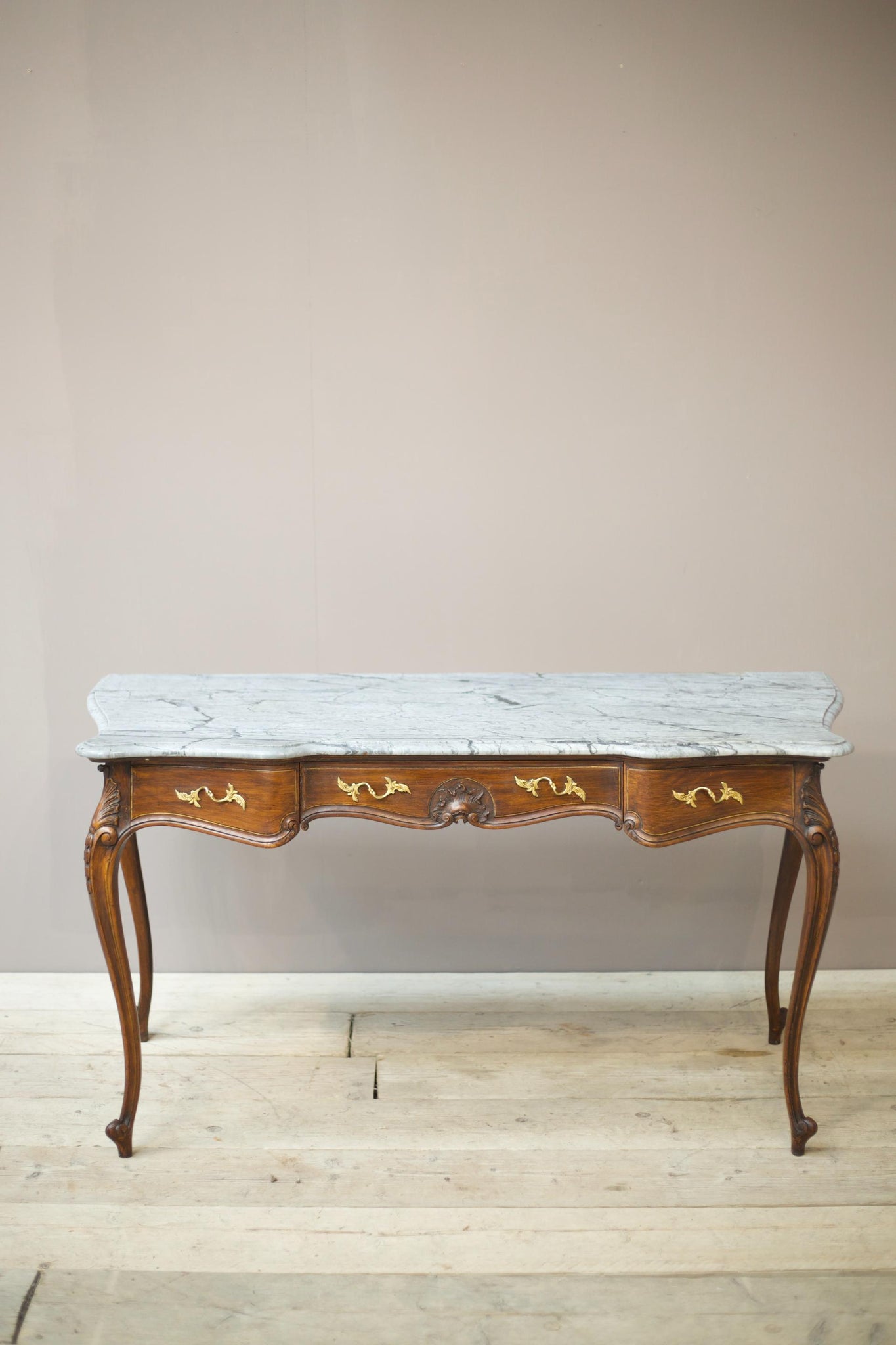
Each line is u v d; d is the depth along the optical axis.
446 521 2.49
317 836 2.59
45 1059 2.24
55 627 2.52
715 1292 1.61
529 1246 1.70
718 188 2.39
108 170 2.37
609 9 2.33
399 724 1.94
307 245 2.40
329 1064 2.23
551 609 2.53
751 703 2.12
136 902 2.28
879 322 2.43
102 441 2.45
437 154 2.38
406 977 2.63
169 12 2.33
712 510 2.49
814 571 2.51
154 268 2.40
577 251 2.40
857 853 2.61
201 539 2.49
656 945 2.65
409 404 2.45
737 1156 1.92
